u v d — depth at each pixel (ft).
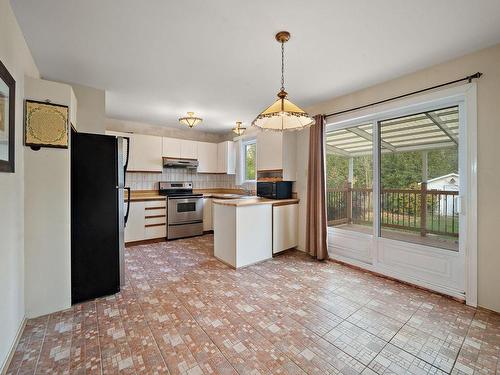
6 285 5.08
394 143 9.65
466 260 7.50
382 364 4.99
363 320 6.57
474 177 7.27
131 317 6.65
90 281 7.64
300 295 8.02
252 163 17.85
